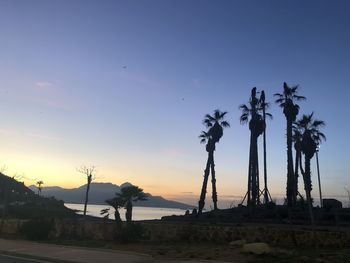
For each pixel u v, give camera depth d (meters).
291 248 28.64
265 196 57.34
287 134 58.19
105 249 23.61
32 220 34.25
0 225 38.66
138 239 30.52
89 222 34.91
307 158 58.78
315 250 26.67
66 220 35.94
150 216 87.75
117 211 32.00
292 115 58.78
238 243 27.36
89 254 20.84
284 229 32.16
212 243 30.52
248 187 53.97
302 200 56.31
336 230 32.38
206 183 56.41
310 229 33.09
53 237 33.84
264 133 60.53
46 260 19.61
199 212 55.00
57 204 82.62
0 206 60.69
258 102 59.12
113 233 32.22
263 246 20.67
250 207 52.75
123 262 18.45
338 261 19.00
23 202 74.69
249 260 19.09
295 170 59.19
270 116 59.94
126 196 31.97
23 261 19.20
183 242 31.20
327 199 63.47
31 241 29.86
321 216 48.06
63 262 18.91
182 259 19.56
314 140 59.59
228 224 38.34
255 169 55.59
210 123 60.00
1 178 60.78
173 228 33.59
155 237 33.53
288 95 59.78
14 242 27.59
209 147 58.72
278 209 54.34
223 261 18.78
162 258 19.95
